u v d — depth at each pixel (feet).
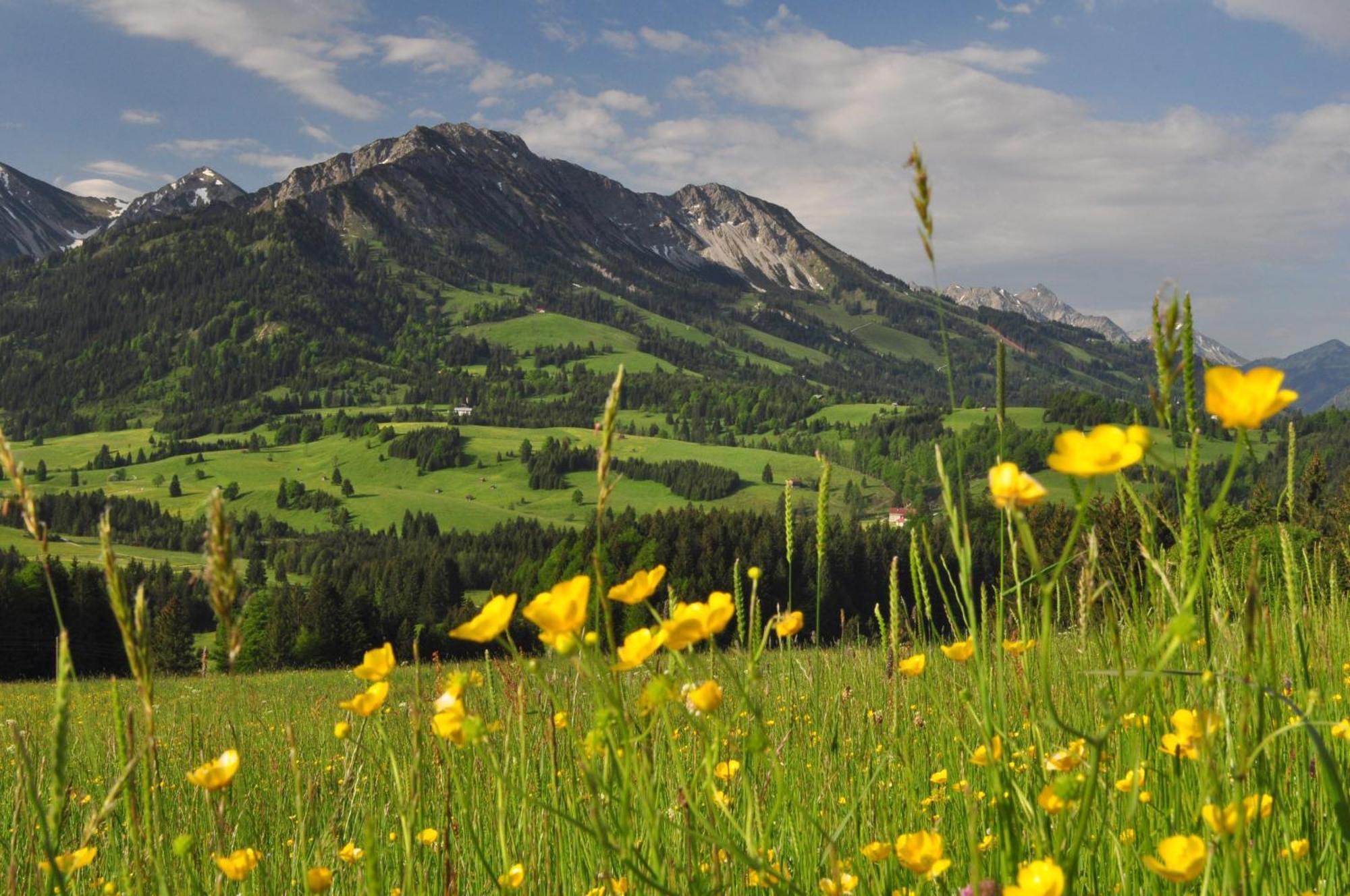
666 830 6.73
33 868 8.93
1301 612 6.90
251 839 9.02
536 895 7.28
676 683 5.09
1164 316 4.69
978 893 4.20
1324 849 6.22
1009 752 5.94
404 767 8.19
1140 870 6.02
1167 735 5.92
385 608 313.73
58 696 5.11
